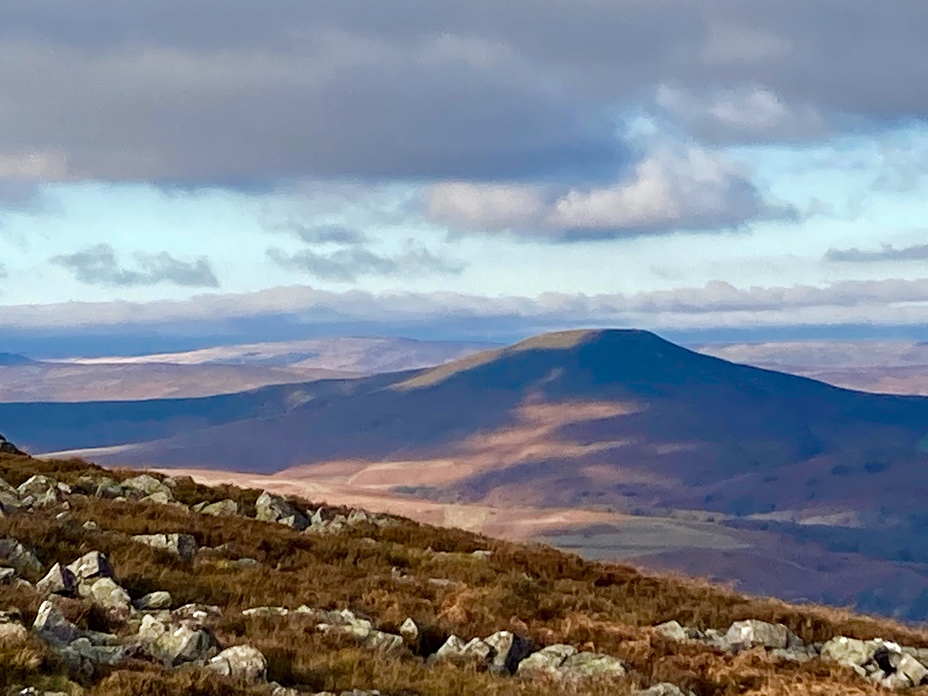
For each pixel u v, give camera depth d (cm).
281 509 5203
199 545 4094
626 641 3338
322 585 3662
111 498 4975
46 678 2062
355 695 2377
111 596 2886
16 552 3212
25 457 5825
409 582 3928
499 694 2561
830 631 3950
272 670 2483
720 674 3061
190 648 2459
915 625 4662
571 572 4625
